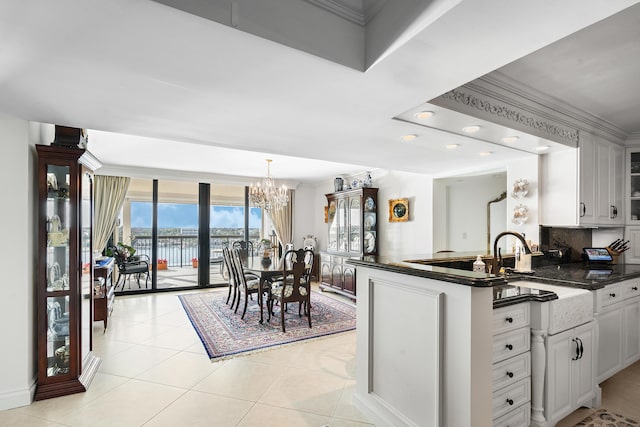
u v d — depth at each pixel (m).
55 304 2.51
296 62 1.44
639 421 2.14
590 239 4.06
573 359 2.11
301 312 4.77
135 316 4.57
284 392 2.49
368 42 1.49
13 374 2.29
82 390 2.49
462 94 2.16
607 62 2.09
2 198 2.28
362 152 3.31
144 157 5.00
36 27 1.17
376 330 2.12
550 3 1.04
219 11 1.15
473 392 1.49
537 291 2.03
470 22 1.14
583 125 3.14
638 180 3.64
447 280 1.54
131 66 1.48
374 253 5.73
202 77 1.60
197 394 2.46
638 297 3.00
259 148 3.18
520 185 3.47
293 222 7.73
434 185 4.82
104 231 5.77
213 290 6.48
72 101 1.93
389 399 1.99
